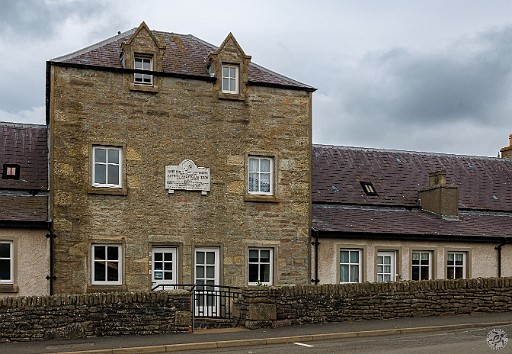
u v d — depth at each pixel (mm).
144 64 21562
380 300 18234
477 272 25125
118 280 20500
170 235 21047
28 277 19578
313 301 17547
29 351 13930
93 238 20266
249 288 17125
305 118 22906
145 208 20875
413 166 29500
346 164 28172
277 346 14734
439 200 26500
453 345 14234
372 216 25203
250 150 22141
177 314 16344
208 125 21766
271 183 22453
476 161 31328
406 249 24203
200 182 21484
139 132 21062
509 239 25453
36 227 19734
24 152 22422
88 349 14125
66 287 19844
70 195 20188
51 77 20344
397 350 13711
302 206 22625
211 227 21484
